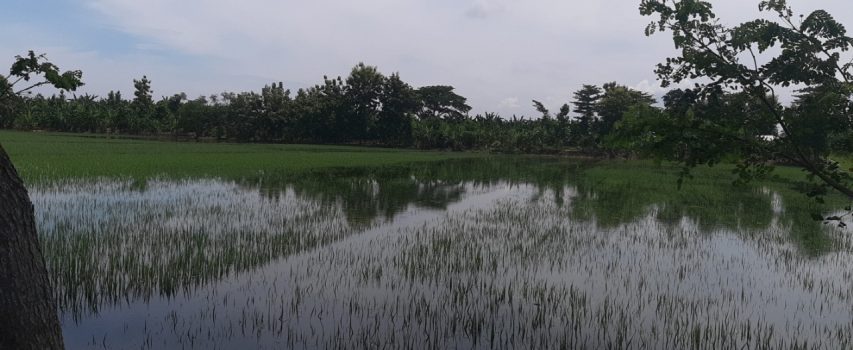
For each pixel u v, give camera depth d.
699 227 14.23
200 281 7.86
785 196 21.78
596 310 7.26
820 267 10.11
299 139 70.81
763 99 3.40
